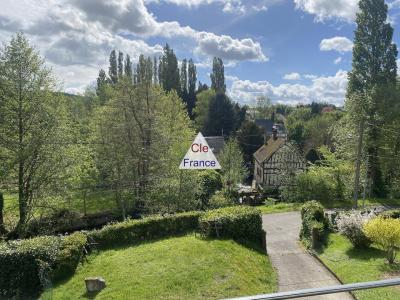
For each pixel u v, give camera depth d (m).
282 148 52.16
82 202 37.03
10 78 25.05
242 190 49.84
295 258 16.97
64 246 14.11
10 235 26.02
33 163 26.62
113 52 86.75
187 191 31.27
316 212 20.97
